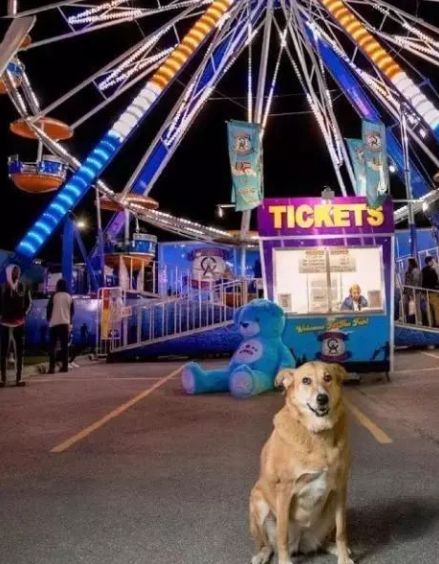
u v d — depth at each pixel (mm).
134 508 5090
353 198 12742
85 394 11625
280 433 3814
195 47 19703
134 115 19312
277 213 12750
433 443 7121
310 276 12664
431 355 16734
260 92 27047
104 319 18922
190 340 18094
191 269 31938
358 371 12445
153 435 7961
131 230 33250
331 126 29422
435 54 23078
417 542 4242
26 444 7586
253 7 26266
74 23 20938
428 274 19016
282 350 11773
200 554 4129
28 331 21281
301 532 3918
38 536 4520
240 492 5445
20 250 18609
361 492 5359
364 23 23609
